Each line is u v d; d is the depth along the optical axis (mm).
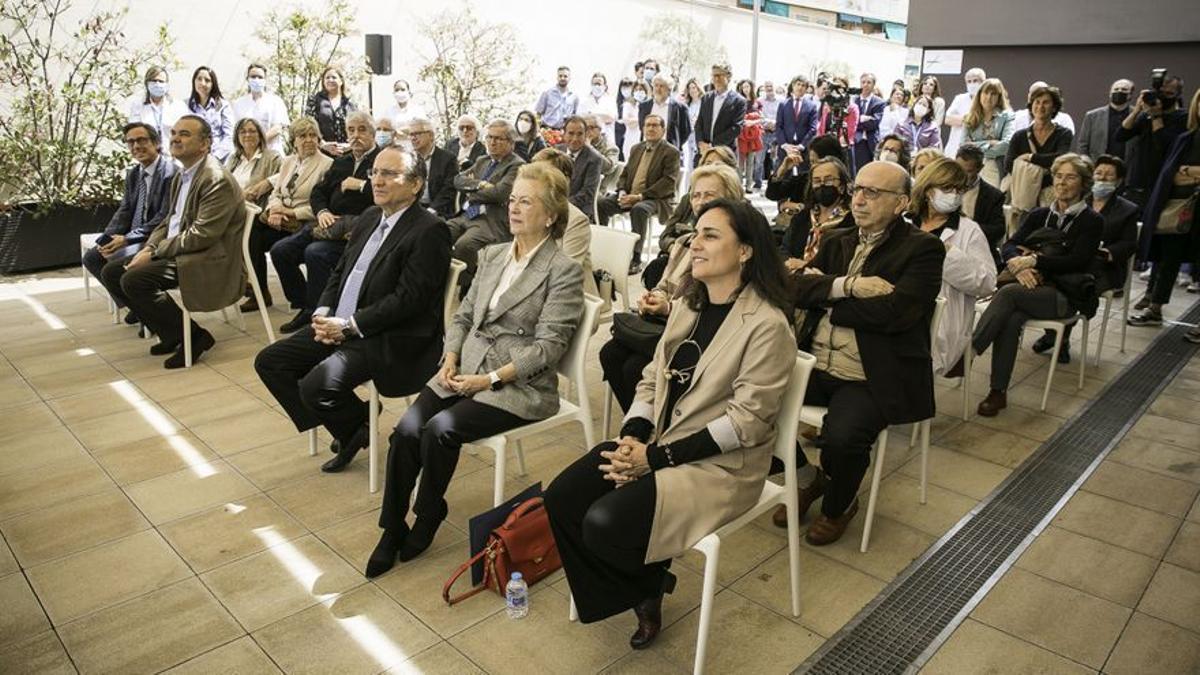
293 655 2273
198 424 3760
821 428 2768
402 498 2666
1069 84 9305
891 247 2869
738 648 2328
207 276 4406
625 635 2377
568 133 6242
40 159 6488
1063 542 2885
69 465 3350
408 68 10070
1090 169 4008
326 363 3092
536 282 2811
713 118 8859
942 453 3582
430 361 3256
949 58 10047
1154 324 5477
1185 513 3078
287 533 2881
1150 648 2336
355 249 3355
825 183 3582
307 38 8836
